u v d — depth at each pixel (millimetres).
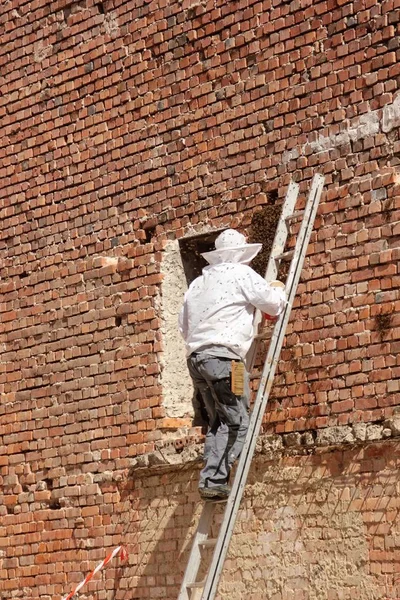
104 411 13906
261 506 11961
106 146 14484
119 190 14250
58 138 15125
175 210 13570
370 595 10969
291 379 11969
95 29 14836
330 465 11484
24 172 15516
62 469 14266
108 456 13750
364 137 11828
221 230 13023
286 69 12625
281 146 12555
